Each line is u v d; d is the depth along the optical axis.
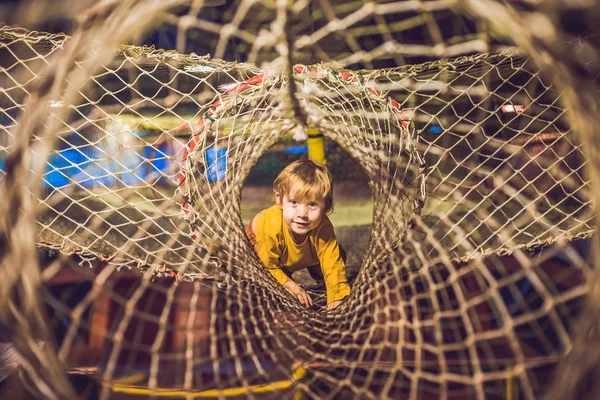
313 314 1.59
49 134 0.74
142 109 1.90
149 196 1.95
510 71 1.76
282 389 1.15
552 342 1.35
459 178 2.01
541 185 1.88
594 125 0.69
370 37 1.36
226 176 1.74
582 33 0.78
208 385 1.21
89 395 1.23
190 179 1.60
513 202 1.90
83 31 0.71
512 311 1.48
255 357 1.15
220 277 1.47
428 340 1.36
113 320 1.53
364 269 1.70
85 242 1.67
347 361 1.12
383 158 1.78
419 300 1.42
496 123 1.97
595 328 0.66
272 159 2.61
